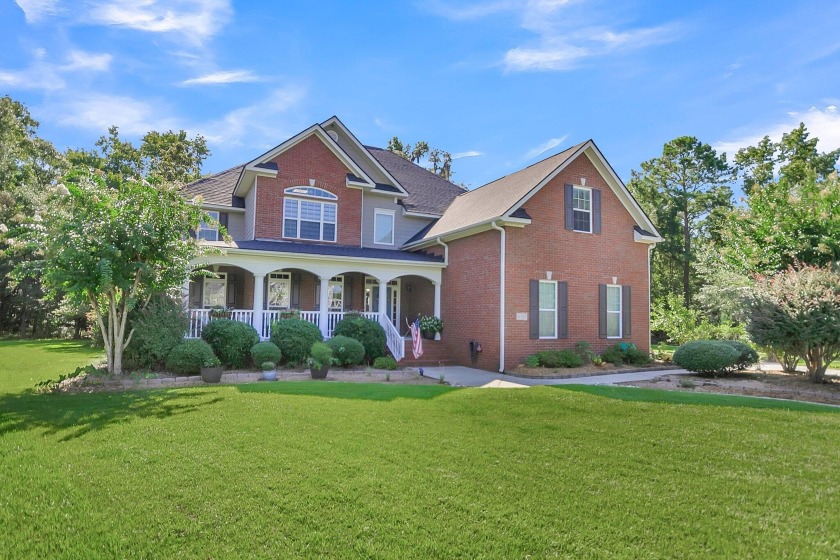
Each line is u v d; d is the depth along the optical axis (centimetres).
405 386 1140
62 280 1172
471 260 1825
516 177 2064
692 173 3656
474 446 653
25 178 3803
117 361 1258
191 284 1964
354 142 2305
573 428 743
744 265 1869
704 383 1270
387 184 2320
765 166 3628
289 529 422
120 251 1198
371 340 1677
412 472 555
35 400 934
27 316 3666
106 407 868
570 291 1792
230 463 580
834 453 627
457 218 2042
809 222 1641
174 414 816
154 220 1264
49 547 392
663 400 946
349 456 608
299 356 1511
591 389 1062
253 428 730
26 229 1269
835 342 1191
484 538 407
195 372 1303
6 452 618
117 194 1276
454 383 1337
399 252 2114
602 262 1872
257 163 1944
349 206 2127
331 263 1772
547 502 478
